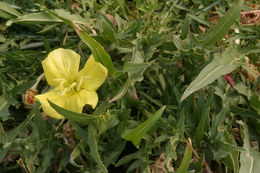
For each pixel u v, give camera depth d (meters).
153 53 0.51
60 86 0.45
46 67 0.46
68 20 0.46
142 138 0.48
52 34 0.54
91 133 0.45
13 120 0.50
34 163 0.46
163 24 0.53
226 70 0.49
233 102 0.51
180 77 0.51
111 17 0.52
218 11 0.55
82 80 0.46
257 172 0.48
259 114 0.50
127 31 0.50
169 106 0.50
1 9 0.51
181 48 0.50
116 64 0.50
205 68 0.48
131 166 0.47
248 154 0.48
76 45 0.52
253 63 0.55
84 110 0.50
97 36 0.50
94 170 0.46
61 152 0.48
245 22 0.58
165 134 0.47
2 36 0.53
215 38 0.50
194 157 0.48
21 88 0.49
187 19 0.51
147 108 0.50
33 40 0.55
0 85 0.49
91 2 0.53
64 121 0.49
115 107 0.48
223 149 0.47
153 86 0.51
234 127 0.52
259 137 0.51
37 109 0.47
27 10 0.54
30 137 0.46
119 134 0.47
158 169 0.47
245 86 0.52
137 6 0.52
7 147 0.46
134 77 0.47
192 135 0.49
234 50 0.51
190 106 0.49
